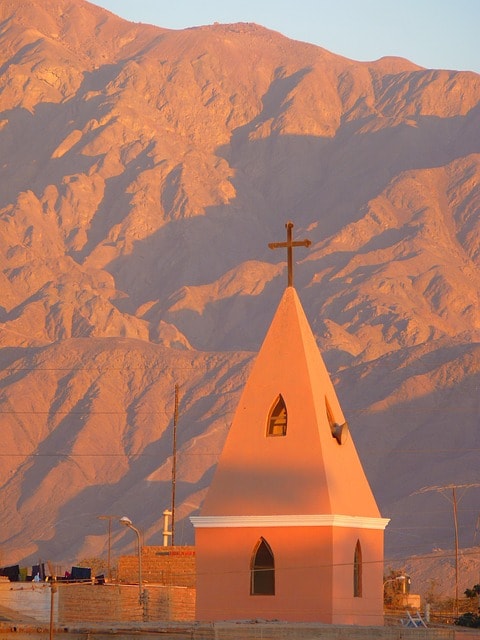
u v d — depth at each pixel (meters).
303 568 92.44
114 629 89.75
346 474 96.56
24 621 110.38
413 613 128.38
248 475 95.50
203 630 86.56
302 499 93.25
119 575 153.62
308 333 99.31
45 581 130.62
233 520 94.50
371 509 98.00
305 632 87.12
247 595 93.81
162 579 151.50
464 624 153.25
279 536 93.44
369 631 89.31
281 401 96.69
